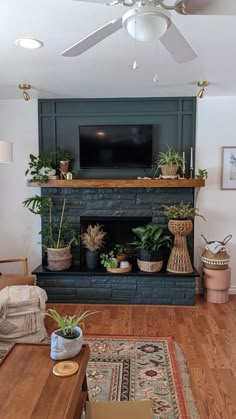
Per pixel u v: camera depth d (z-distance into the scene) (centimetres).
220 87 346
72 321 191
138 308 362
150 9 130
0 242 414
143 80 321
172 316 339
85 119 398
